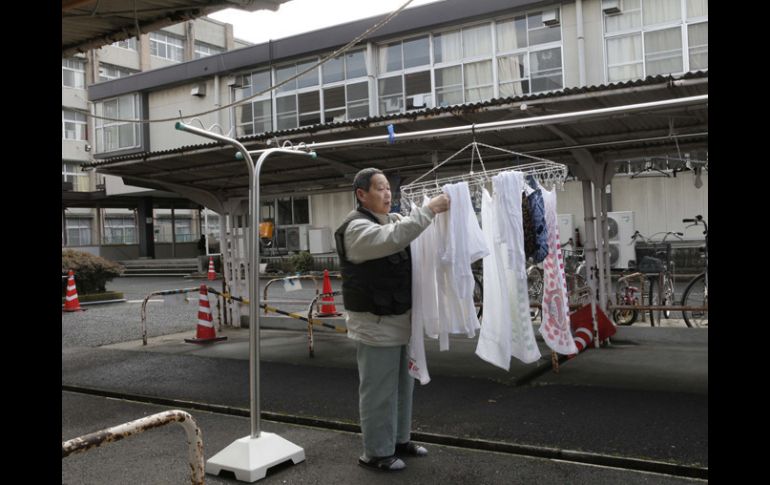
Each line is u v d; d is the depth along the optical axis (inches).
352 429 189.8
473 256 159.9
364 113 760.3
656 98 227.9
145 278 973.8
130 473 159.9
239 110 866.8
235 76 869.8
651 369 243.0
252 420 160.9
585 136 265.6
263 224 890.7
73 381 268.7
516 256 178.5
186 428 103.7
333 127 271.0
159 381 263.1
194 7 216.8
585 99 228.2
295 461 161.2
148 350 340.8
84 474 159.8
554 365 244.5
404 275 149.7
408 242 141.6
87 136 1443.2
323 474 153.9
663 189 631.8
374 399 151.7
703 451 153.6
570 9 639.8
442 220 160.9
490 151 289.3
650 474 146.3
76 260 632.4
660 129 256.4
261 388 242.4
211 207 398.0
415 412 197.8
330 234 884.0
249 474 150.8
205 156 310.7
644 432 169.5
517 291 182.5
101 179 1400.1
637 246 530.6
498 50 681.0
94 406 232.4
